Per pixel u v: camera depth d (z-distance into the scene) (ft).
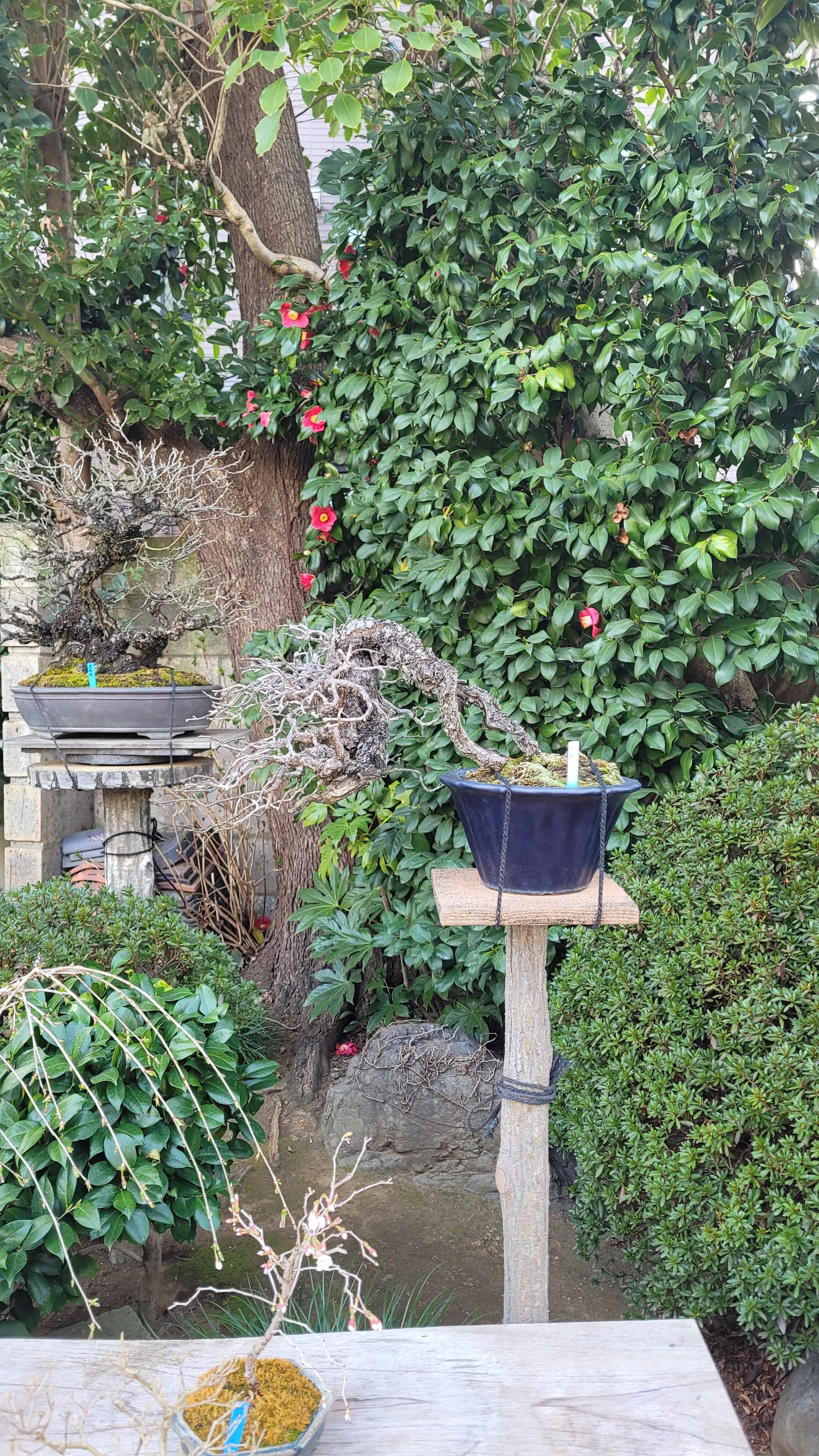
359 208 10.19
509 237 8.75
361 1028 12.65
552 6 9.60
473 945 9.81
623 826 8.86
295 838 12.94
